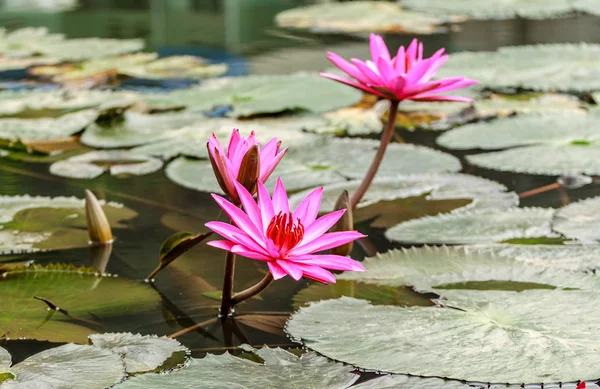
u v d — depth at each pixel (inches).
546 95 159.0
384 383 107.3
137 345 111.1
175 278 119.0
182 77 174.1
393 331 111.5
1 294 115.8
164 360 110.0
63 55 190.4
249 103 151.4
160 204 129.9
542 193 131.2
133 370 109.0
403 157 137.2
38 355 109.5
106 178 135.2
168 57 194.1
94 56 190.4
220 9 279.3
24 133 142.4
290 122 147.6
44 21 249.9
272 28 239.8
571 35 223.5
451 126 147.9
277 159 112.9
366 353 109.7
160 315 114.6
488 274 117.2
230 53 201.0
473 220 125.3
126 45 201.8
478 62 177.3
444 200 129.2
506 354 109.2
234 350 111.1
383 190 130.7
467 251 120.3
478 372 108.0
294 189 131.3
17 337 111.7
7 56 192.4
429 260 119.5
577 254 119.8
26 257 121.0
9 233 123.5
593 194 130.6
